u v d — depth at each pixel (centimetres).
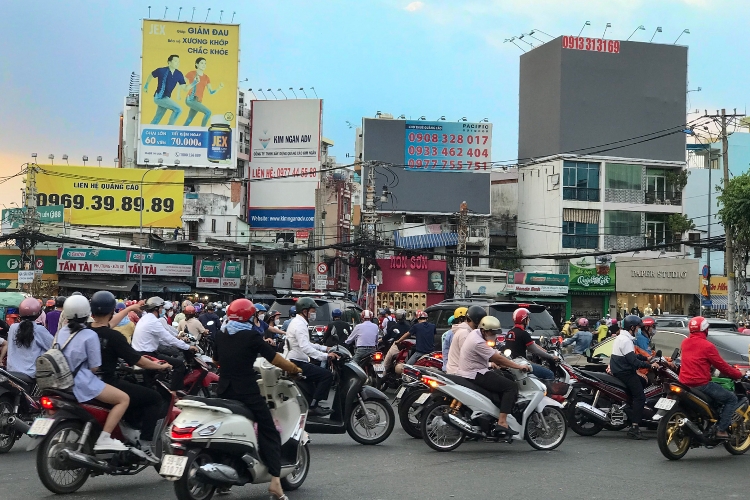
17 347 1051
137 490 794
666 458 1031
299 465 812
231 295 5572
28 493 772
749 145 6444
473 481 862
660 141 5631
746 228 3122
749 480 895
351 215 6856
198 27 5922
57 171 5234
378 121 5694
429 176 5709
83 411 745
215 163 5903
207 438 668
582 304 5272
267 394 762
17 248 5144
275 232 6353
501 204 6097
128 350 775
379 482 852
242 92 7181
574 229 5478
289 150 6025
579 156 5506
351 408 1088
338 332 1688
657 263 5262
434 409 1069
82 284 5122
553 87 5603
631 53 5641
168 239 5634
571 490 821
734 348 1380
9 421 1009
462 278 4466
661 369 1195
